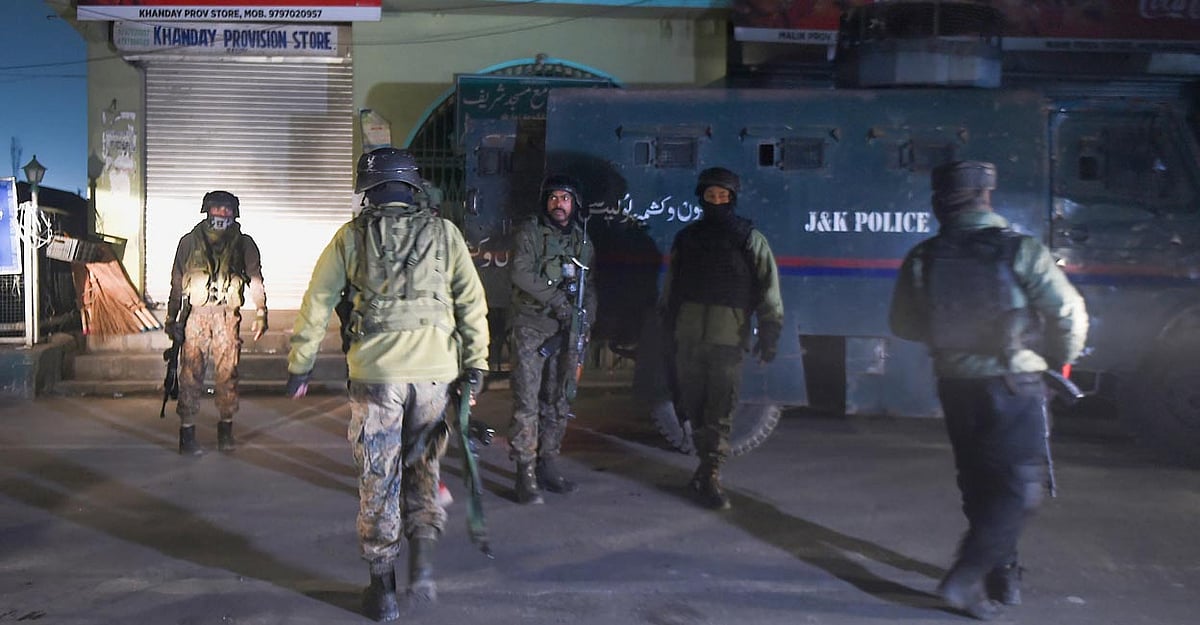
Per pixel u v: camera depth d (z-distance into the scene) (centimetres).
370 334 395
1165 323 686
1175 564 479
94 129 1105
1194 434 683
